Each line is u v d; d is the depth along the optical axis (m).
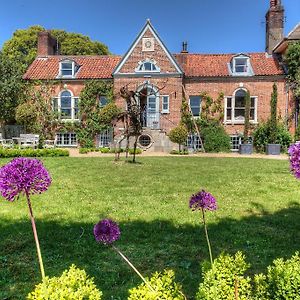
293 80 24.22
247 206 7.17
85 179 10.46
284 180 10.25
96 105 25.59
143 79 24.84
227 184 9.67
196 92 25.42
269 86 24.86
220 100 25.19
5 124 26.39
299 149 2.60
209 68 25.94
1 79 24.80
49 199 7.82
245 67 25.39
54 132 25.75
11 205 7.26
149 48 24.83
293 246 4.87
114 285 3.74
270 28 26.56
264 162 15.41
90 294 2.21
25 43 43.12
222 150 24.20
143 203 7.45
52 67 26.97
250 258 4.41
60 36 44.97
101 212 6.70
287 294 2.26
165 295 2.26
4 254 4.58
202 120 24.98
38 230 5.53
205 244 4.93
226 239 5.15
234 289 2.42
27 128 25.70
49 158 16.73
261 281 2.44
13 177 2.31
